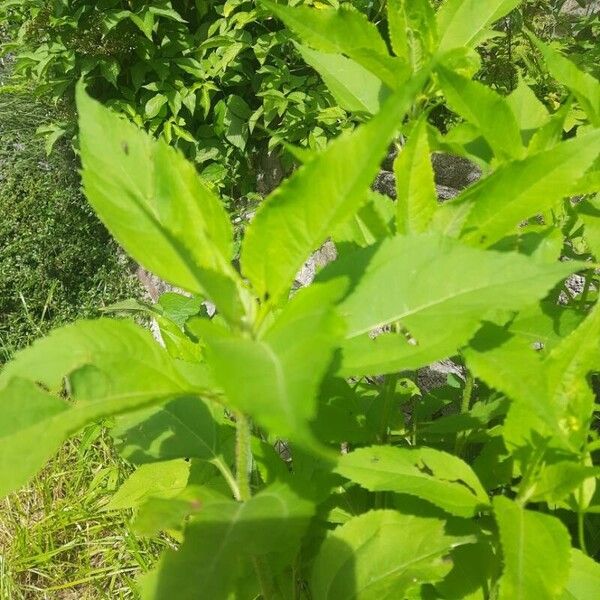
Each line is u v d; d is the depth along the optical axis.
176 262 0.38
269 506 0.38
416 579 0.45
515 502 0.43
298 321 0.29
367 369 0.38
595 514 0.62
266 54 1.67
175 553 0.36
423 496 0.44
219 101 1.88
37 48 1.94
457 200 0.44
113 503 0.67
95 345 0.36
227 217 0.41
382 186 1.37
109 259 2.00
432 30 0.52
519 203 0.42
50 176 2.11
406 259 0.39
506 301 0.36
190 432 0.51
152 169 0.39
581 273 0.71
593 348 0.41
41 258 1.92
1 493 0.34
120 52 1.87
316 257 1.31
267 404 0.24
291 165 1.69
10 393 0.34
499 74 1.39
